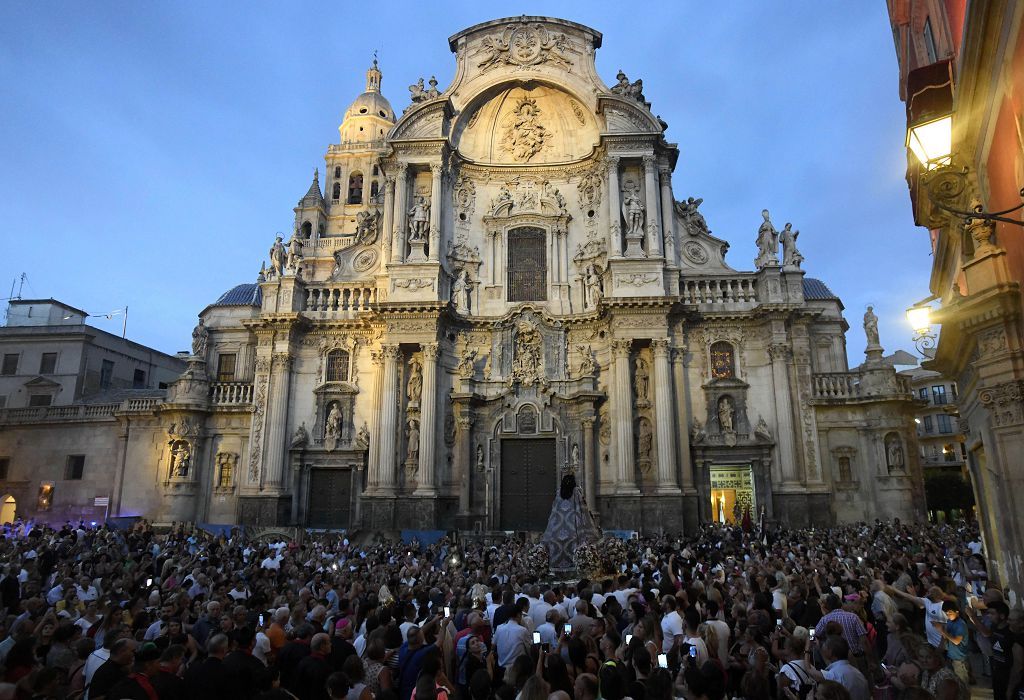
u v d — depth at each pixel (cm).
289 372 3903
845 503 3491
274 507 3666
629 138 3962
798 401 3606
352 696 739
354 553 2705
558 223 4147
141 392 5016
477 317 3962
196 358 4094
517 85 4288
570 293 4066
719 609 1252
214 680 747
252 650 945
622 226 3950
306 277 6094
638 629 942
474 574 1942
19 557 2133
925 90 1109
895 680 737
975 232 1145
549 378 3866
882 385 3519
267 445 3794
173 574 1845
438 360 3784
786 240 3859
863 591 1262
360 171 6725
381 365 3822
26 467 4553
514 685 746
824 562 1809
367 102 7044
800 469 3522
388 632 955
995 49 905
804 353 3656
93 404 4525
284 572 1941
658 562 2184
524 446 3831
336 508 3816
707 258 3962
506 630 1004
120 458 4125
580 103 4247
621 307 3666
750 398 3681
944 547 2594
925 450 6662
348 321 3941
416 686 725
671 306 3669
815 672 802
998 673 905
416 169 4112
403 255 3953
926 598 1291
